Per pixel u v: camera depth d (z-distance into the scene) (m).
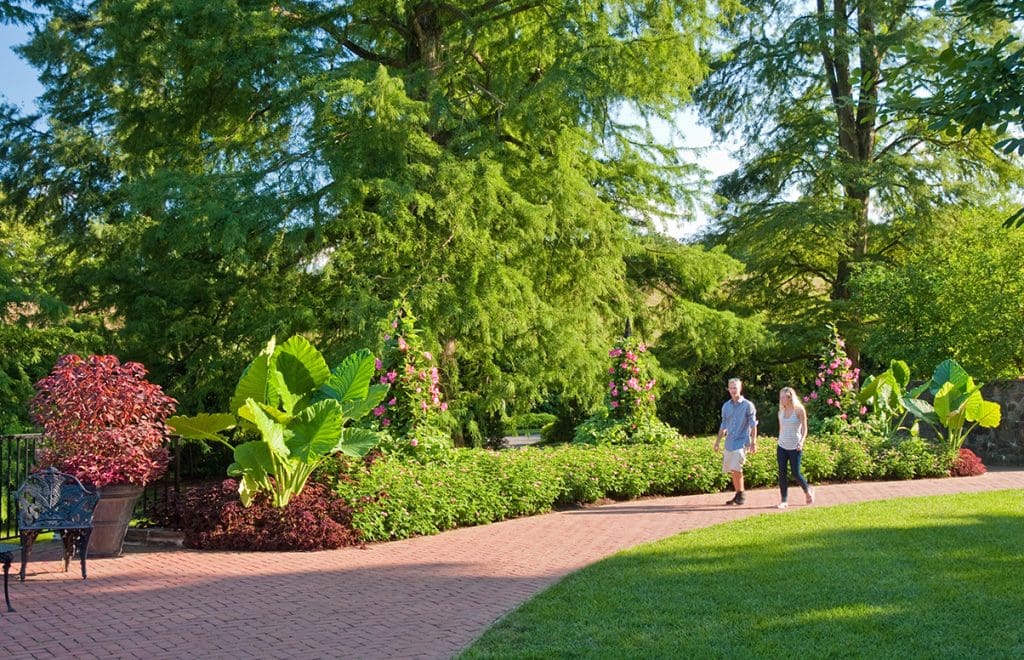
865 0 22.83
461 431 16.48
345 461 10.02
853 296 22.41
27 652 5.43
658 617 5.97
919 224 23.27
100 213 20.41
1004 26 20.09
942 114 6.38
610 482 12.21
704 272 19.05
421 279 14.29
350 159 14.05
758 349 21.39
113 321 17.56
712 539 8.95
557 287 17.09
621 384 14.44
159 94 16.70
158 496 13.16
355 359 10.22
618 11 15.65
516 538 9.56
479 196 14.16
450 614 6.29
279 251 14.56
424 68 15.63
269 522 9.11
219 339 16.16
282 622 6.09
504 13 16.64
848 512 10.62
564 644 5.39
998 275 18.78
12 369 16.17
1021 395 18.75
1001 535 8.81
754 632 5.58
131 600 6.78
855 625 5.71
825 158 24.22
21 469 12.73
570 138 15.36
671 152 18.78
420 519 9.82
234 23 14.16
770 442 14.70
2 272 15.15
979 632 5.55
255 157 15.80
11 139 21.69
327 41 15.74
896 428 16.41
